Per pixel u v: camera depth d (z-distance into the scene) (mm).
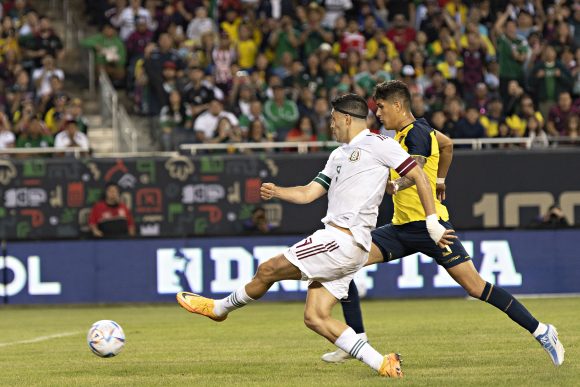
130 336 32469
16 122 53594
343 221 19531
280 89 53781
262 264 20109
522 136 52344
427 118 51562
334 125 20031
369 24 61312
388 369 19500
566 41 61688
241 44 60188
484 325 32969
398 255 22562
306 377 20656
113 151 53688
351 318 22688
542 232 47375
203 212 47750
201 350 27234
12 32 59438
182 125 53406
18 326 38438
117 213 47625
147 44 60594
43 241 47625
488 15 64562
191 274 47438
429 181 20469
